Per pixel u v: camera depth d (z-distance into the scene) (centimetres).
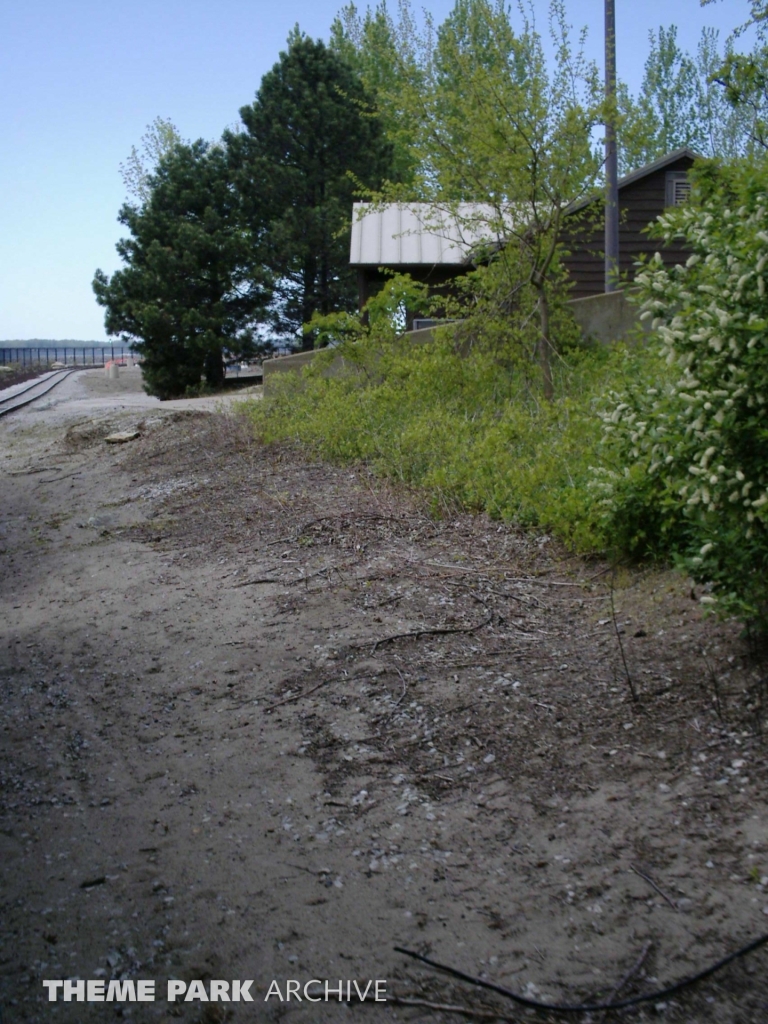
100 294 3169
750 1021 276
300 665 560
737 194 489
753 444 428
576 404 877
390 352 1322
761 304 422
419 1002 300
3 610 769
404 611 620
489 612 604
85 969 329
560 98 1115
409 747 453
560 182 1139
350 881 362
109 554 883
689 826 364
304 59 3162
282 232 3012
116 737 505
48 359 7706
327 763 449
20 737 518
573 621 578
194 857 388
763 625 448
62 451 1622
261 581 720
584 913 328
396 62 1229
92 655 628
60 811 434
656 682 475
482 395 1134
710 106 3036
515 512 762
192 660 593
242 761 462
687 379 448
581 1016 286
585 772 411
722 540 447
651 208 1822
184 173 3123
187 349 2995
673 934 312
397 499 872
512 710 473
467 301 1380
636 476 603
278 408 1379
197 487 1082
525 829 379
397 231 2002
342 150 3162
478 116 1127
